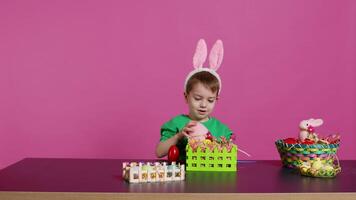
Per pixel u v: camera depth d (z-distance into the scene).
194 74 2.05
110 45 3.41
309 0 3.47
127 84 3.42
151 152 3.44
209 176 1.72
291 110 3.48
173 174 1.63
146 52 3.42
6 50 3.40
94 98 3.42
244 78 3.45
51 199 1.43
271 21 3.46
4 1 3.39
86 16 3.41
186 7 3.42
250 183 1.60
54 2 3.40
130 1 3.41
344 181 1.65
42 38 3.40
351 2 3.48
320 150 1.86
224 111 3.44
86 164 1.97
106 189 1.47
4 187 1.49
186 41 3.42
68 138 3.43
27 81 3.41
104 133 3.43
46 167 1.89
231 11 3.43
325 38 3.48
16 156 3.43
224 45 3.43
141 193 1.42
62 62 3.41
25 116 3.42
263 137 3.46
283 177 1.72
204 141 1.85
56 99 3.42
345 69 3.49
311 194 1.45
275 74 3.47
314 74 3.48
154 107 3.43
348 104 3.49
